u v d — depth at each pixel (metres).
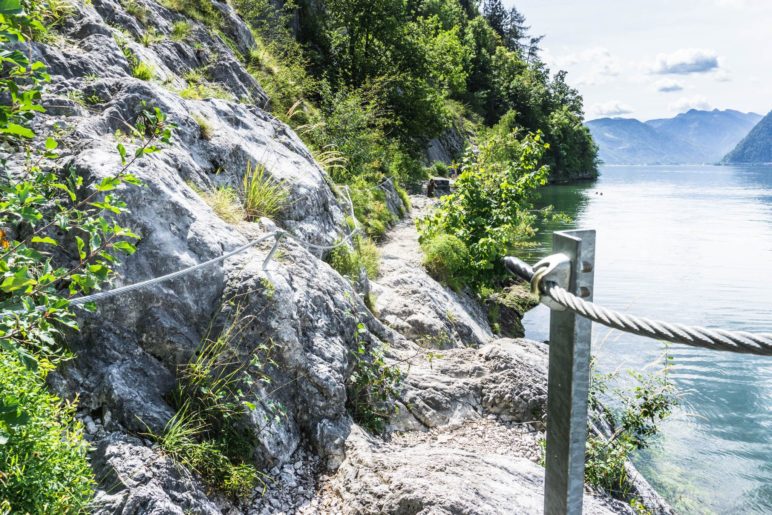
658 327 1.20
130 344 4.75
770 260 31.53
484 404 6.79
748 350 1.07
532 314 16.53
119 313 4.75
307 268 6.52
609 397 10.20
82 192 4.93
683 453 10.23
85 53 7.77
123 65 8.23
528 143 14.43
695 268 29.33
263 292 5.32
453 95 75.06
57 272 3.10
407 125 34.16
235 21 18.38
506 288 16.95
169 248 5.14
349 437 5.37
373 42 34.41
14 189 3.12
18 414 2.46
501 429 6.46
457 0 98.94
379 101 28.06
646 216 52.38
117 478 3.83
